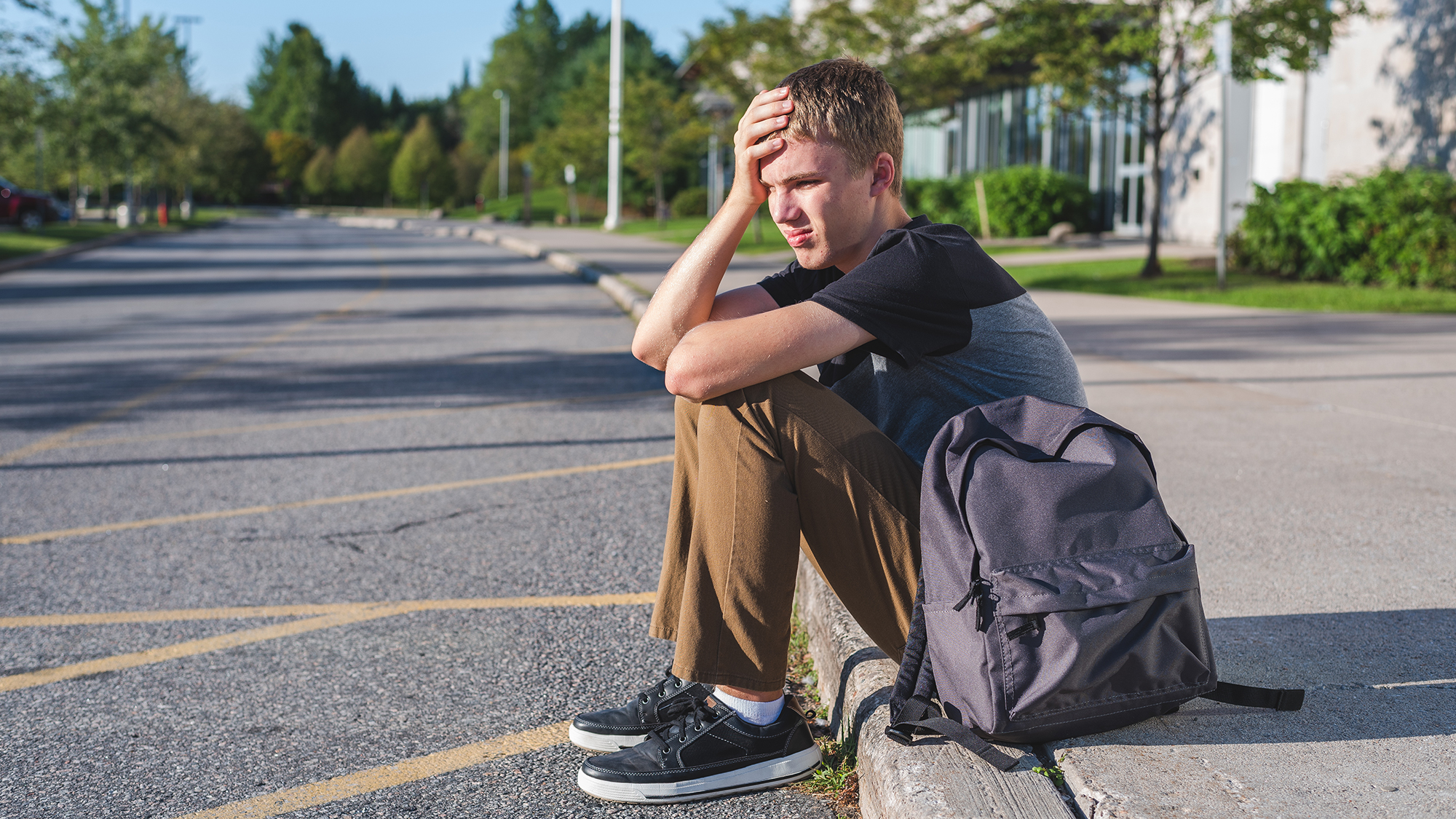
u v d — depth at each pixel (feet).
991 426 6.57
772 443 6.84
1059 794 6.10
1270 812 5.79
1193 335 31.32
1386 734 6.73
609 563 12.98
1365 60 55.62
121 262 80.33
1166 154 75.72
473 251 95.09
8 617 11.48
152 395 25.96
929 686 6.59
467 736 8.60
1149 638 6.08
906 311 6.81
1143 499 6.24
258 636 10.87
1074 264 57.77
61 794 7.79
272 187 352.08
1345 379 23.54
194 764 8.22
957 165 107.96
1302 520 12.77
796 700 8.50
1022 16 48.29
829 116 6.98
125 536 14.47
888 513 6.89
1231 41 44.19
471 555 13.37
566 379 27.63
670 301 7.69
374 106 410.93
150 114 139.03
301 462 18.78
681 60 267.39
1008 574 5.99
